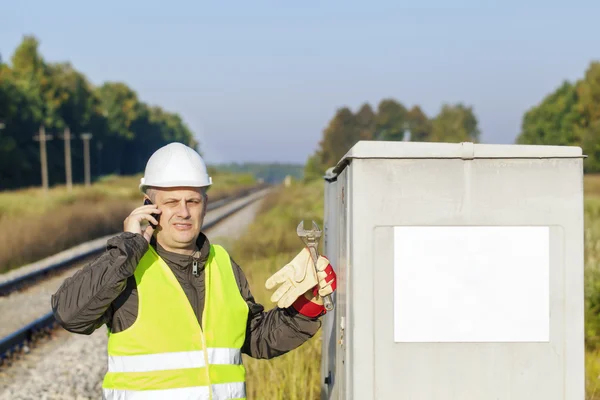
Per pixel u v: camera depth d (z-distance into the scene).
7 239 16.88
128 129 119.50
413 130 84.00
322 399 4.20
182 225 2.87
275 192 51.12
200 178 2.89
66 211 24.42
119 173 120.12
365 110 81.94
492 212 2.51
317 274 2.78
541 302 2.52
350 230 2.57
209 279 2.94
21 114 71.44
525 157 2.50
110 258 2.63
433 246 2.52
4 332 8.82
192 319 2.83
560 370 2.52
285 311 3.01
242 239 16.97
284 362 5.30
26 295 11.69
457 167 2.51
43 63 85.56
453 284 2.52
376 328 2.53
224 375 2.85
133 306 2.79
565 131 70.69
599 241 10.59
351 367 2.56
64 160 80.31
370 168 2.51
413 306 2.52
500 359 2.52
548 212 2.51
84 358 7.57
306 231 2.80
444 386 2.53
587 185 36.28
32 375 6.93
